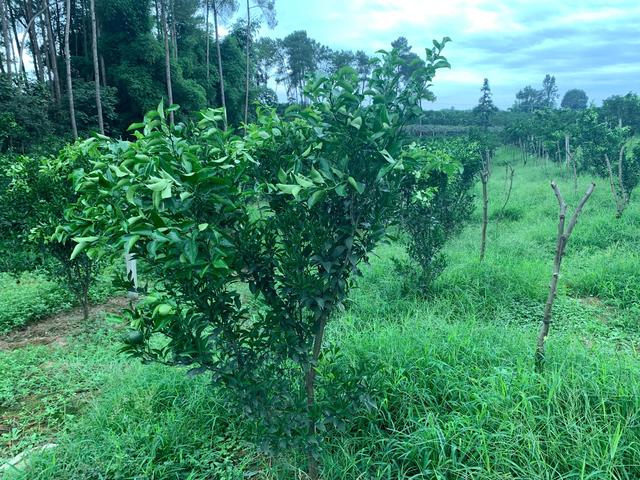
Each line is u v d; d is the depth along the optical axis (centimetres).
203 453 316
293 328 238
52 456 311
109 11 2244
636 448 261
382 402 306
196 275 207
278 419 237
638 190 1218
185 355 221
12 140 1597
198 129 216
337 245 221
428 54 207
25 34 2466
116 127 2259
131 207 189
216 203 189
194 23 3006
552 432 275
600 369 331
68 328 604
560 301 566
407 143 227
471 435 280
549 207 1112
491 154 2559
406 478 268
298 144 225
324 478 275
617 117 2720
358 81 204
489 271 645
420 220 595
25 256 643
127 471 301
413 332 423
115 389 393
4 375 461
